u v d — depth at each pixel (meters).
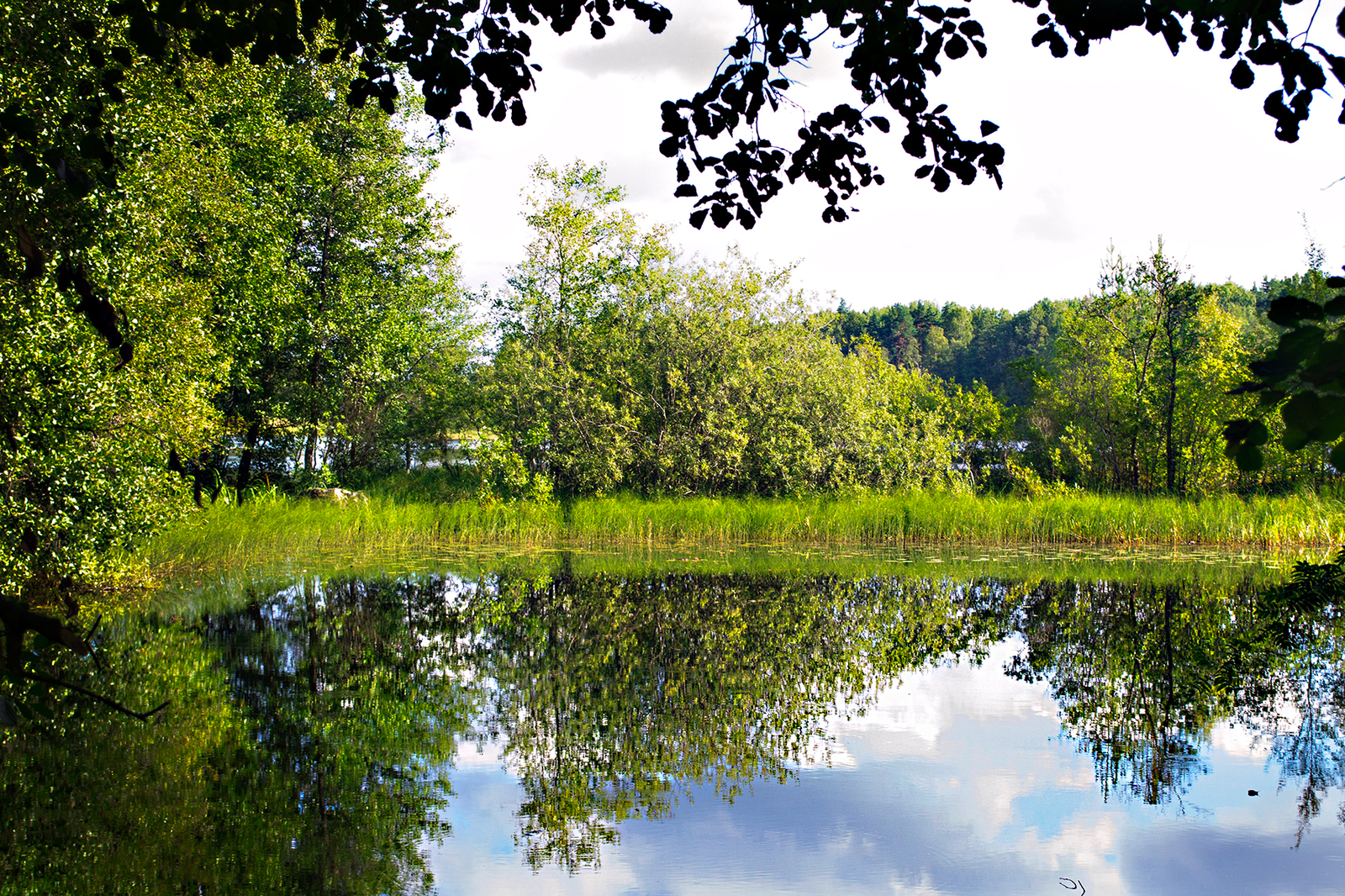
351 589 12.58
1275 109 2.27
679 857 4.64
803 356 21.88
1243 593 12.45
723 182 3.21
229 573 13.72
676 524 18.39
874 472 21.73
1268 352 1.59
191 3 2.98
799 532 18.48
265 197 17.23
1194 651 9.30
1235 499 19.30
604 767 5.99
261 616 10.64
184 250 13.18
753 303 21.81
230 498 16.80
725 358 21.31
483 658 8.92
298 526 16.02
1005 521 18.33
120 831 4.93
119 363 9.03
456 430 24.52
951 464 22.66
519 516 18.41
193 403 11.06
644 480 21.30
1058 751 6.25
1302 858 4.59
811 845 4.76
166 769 5.84
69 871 4.45
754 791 5.57
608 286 22.27
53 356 8.29
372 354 19.83
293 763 6.01
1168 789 5.57
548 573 14.21
